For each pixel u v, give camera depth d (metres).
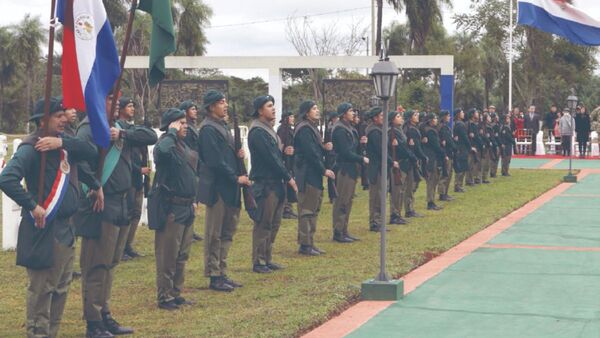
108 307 8.20
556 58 65.56
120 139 8.09
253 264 11.35
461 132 21.75
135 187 11.91
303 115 12.84
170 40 8.13
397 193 16.03
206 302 9.55
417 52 51.88
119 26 45.50
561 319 8.49
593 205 19.27
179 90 29.25
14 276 11.12
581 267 11.44
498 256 12.36
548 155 37.00
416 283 10.39
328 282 10.30
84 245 8.05
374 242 13.88
